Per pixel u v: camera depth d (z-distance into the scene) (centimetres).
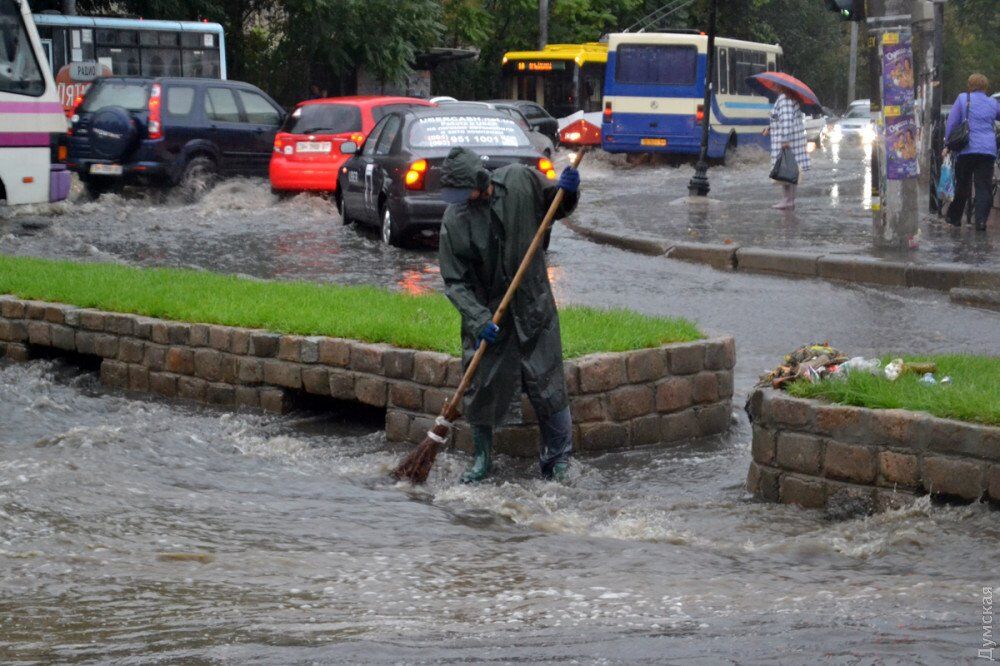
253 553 671
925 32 2298
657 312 1501
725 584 606
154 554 663
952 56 8100
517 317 838
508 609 555
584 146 824
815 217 2481
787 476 798
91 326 1222
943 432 731
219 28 3816
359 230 2339
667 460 923
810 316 1486
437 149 2047
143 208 2689
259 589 598
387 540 710
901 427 745
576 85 4888
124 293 1291
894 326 1419
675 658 470
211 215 2572
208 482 848
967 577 625
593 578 623
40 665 479
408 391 977
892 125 1875
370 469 900
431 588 603
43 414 1063
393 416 988
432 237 2211
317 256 2011
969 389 780
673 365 978
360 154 2297
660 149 4216
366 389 1006
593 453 941
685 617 534
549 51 4956
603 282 1755
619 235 2184
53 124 2509
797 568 651
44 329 1269
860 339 1348
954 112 2138
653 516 766
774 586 602
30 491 794
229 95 2911
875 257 1812
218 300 1239
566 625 527
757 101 4509
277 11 4800
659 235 2166
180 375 1149
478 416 848
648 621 530
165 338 1156
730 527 745
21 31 2469
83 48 3641
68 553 662
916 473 742
